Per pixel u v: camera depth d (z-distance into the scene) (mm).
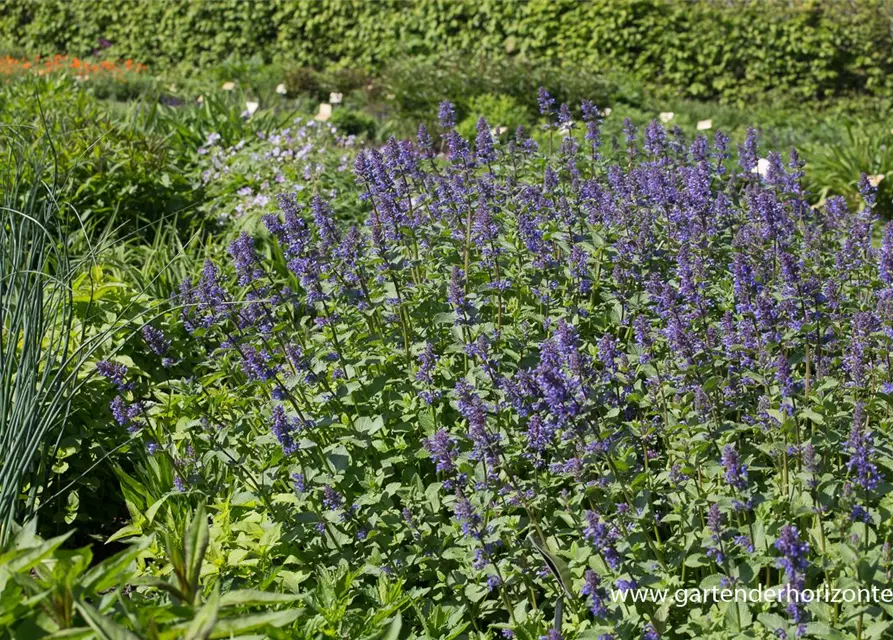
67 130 8656
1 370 4242
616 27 16547
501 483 3832
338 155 9703
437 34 17422
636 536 3635
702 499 3590
